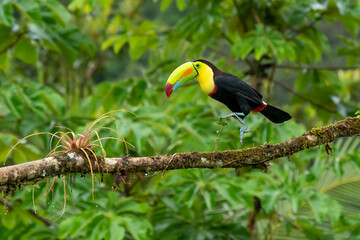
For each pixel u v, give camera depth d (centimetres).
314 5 963
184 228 894
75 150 454
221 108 950
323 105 1048
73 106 1058
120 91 965
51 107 970
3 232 908
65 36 992
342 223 873
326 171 988
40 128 920
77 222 736
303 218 949
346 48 1051
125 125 780
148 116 825
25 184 446
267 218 972
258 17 977
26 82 920
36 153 852
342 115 984
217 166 484
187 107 922
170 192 924
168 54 1064
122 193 918
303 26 1017
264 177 873
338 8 928
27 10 848
